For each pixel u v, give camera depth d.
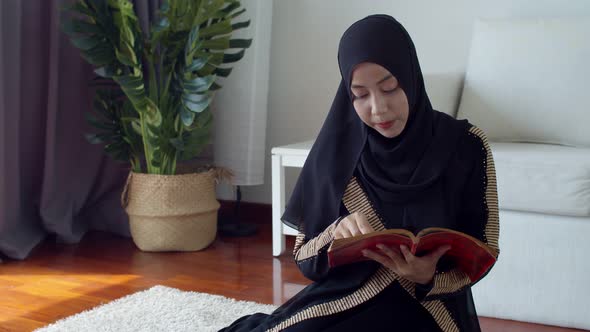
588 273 2.02
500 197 2.12
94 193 3.26
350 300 1.26
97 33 2.74
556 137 2.57
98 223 3.29
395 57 1.21
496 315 2.16
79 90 3.07
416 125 1.27
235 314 2.08
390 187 1.26
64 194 3.06
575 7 2.83
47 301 2.24
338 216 1.31
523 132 2.62
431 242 1.11
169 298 2.22
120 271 2.62
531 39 2.68
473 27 3.01
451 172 1.26
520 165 2.08
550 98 2.59
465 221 1.29
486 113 2.69
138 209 2.90
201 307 2.14
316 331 1.26
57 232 2.99
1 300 2.24
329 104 3.34
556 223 2.05
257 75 3.19
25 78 2.87
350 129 1.35
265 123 3.28
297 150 2.74
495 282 2.15
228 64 3.20
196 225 2.94
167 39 2.86
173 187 2.87
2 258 2.75
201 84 2.72
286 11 3.38
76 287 2.40
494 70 2.71
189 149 2.95
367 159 1.30
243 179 3.22
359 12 3.24
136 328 1.95
